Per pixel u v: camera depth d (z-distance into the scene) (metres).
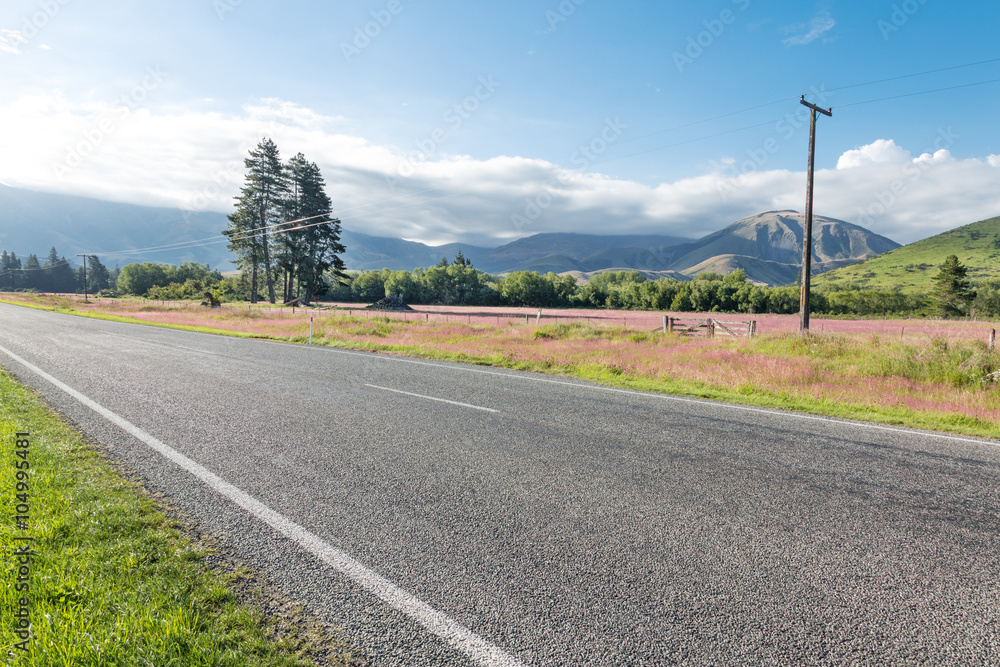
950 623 2.50
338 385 8.95
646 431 6.00
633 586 2.78
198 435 5.68
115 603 2.56
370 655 2.24
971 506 3.90
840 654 2.27
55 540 3.18
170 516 3.62
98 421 6.23
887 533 3.44
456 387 8.92
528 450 5.21
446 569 2.94
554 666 2.19
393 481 4.33
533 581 2.82
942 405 7.69
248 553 3.11
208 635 2.34
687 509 3.79
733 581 2.83
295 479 4.36
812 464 4.84
